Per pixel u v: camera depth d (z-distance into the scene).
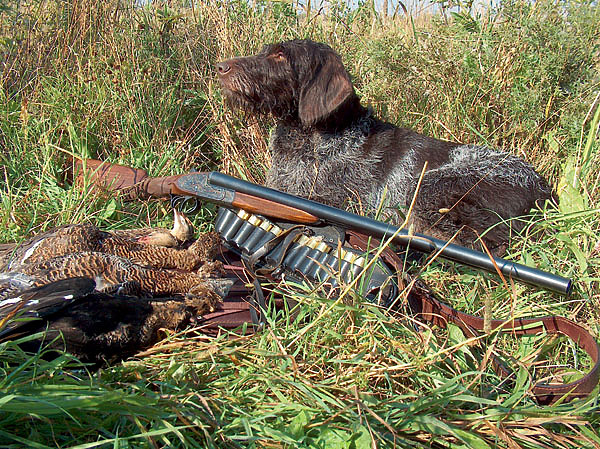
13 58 1.63
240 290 1.02
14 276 0.84
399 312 0.98
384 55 1.62
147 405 0.67
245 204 1.07
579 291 1.09
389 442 0.71
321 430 0.72
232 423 0.71
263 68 1.34
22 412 0.60
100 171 1.23
